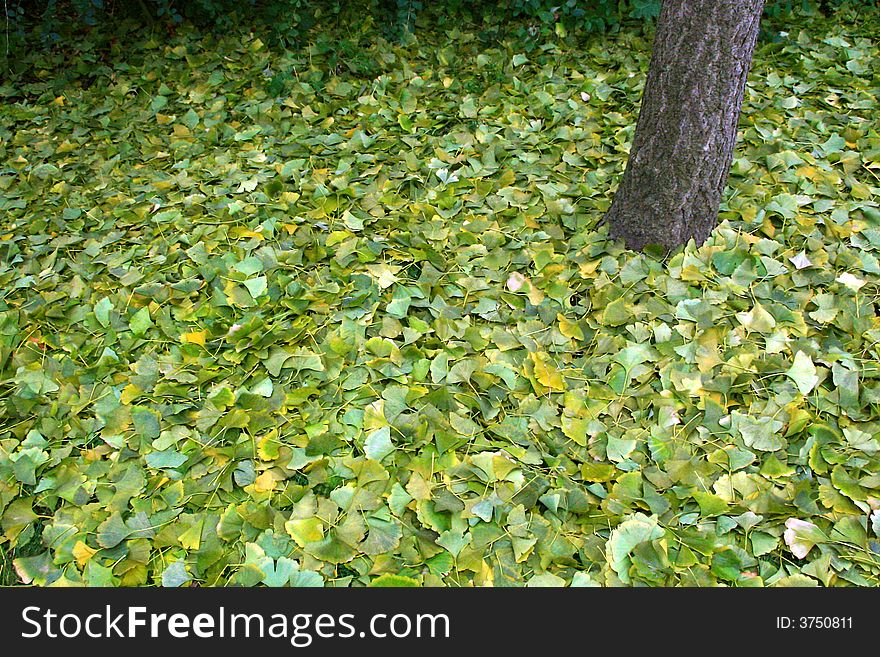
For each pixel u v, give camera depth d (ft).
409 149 12.75
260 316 9.41
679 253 9.75
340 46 15.55
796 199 10.57
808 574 6.57
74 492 7.57
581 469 7.43
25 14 18.08
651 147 9.69
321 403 8.32
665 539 6.70
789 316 8.84
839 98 13.51
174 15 16.43
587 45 15.93
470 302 9.58
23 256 10.96
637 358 8.41
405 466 7.55
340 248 10.27
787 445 7.59
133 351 9.25
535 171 11.82
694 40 9.09
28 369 9.00
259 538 7.00
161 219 11.43
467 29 16.89
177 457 7.79
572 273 9.79
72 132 14.38
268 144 13.29
